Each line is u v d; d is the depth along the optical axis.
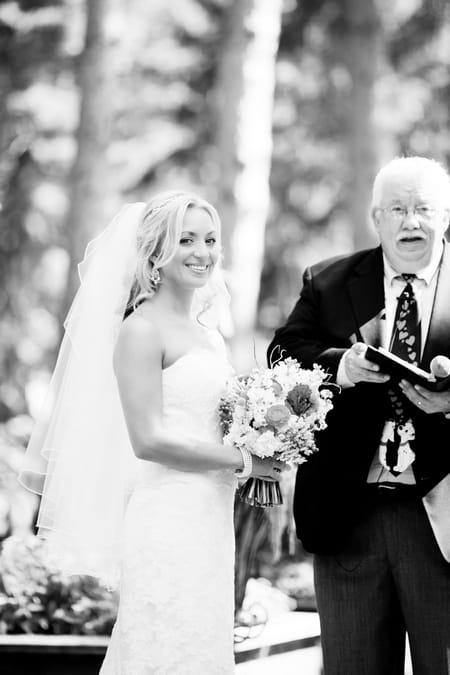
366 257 4.59
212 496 3.97
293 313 4.68
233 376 4.21
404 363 3.99
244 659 5.56
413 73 17.17
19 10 14.93
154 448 3.85
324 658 4.36
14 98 16.23
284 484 6.35
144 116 17.45
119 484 4.23
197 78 16.98
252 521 5.86
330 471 4.29
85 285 4.25
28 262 17.38
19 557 6.16
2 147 16.75
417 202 4.29
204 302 4.40
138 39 16.98
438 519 4.16
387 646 4.32
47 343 17.91
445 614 4.18
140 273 4.09
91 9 12.05
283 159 18.23
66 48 15.68
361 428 4.27
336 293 4.53
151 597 3.86
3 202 17.03
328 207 18.41
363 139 15.33
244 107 10.73
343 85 17.12
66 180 17.44
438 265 4.42
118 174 17.64
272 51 10.90
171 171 17.56
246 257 10.54
